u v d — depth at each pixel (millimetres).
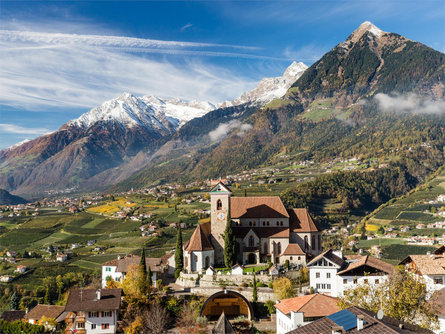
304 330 63031
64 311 121062
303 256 146250
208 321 116375
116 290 121750
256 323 113250
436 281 100812
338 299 97250
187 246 146000
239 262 151625
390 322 62750
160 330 108750
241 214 155750
